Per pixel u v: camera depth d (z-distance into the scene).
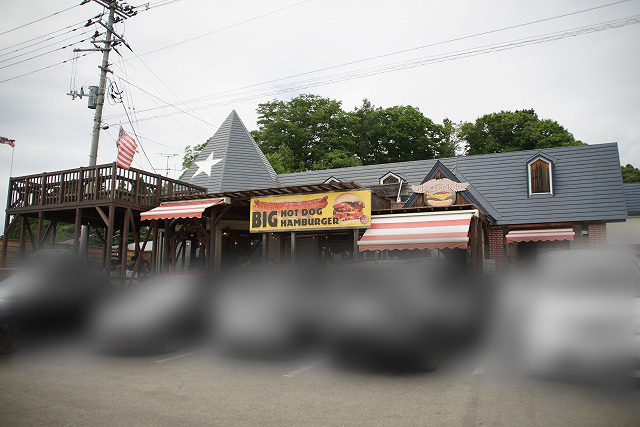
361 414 5.20
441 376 6.92
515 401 5.55
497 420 4.89
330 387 6.41
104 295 10.30
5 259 16.67
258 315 8.22
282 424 4.89
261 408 5.45
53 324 9.26
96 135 18.86
